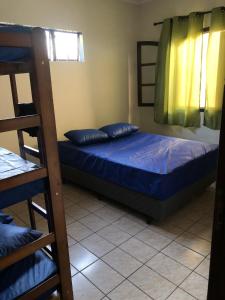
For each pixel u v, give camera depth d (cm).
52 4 334
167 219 264
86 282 186
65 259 152
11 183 122
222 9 338
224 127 67
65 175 353
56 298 154
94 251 219
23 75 319
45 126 127
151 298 171
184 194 263
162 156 281
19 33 110
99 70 410
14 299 130
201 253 212
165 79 409
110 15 405
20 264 145
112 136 364
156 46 437
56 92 363
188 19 371
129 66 455
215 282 80
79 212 285
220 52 346
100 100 423
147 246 223
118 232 245
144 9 440
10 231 135
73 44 369
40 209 160
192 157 276
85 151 311
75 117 393
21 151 169
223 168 69
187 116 395
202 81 388
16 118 118
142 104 468
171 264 201
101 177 292
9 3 297
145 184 244
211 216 268
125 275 192
